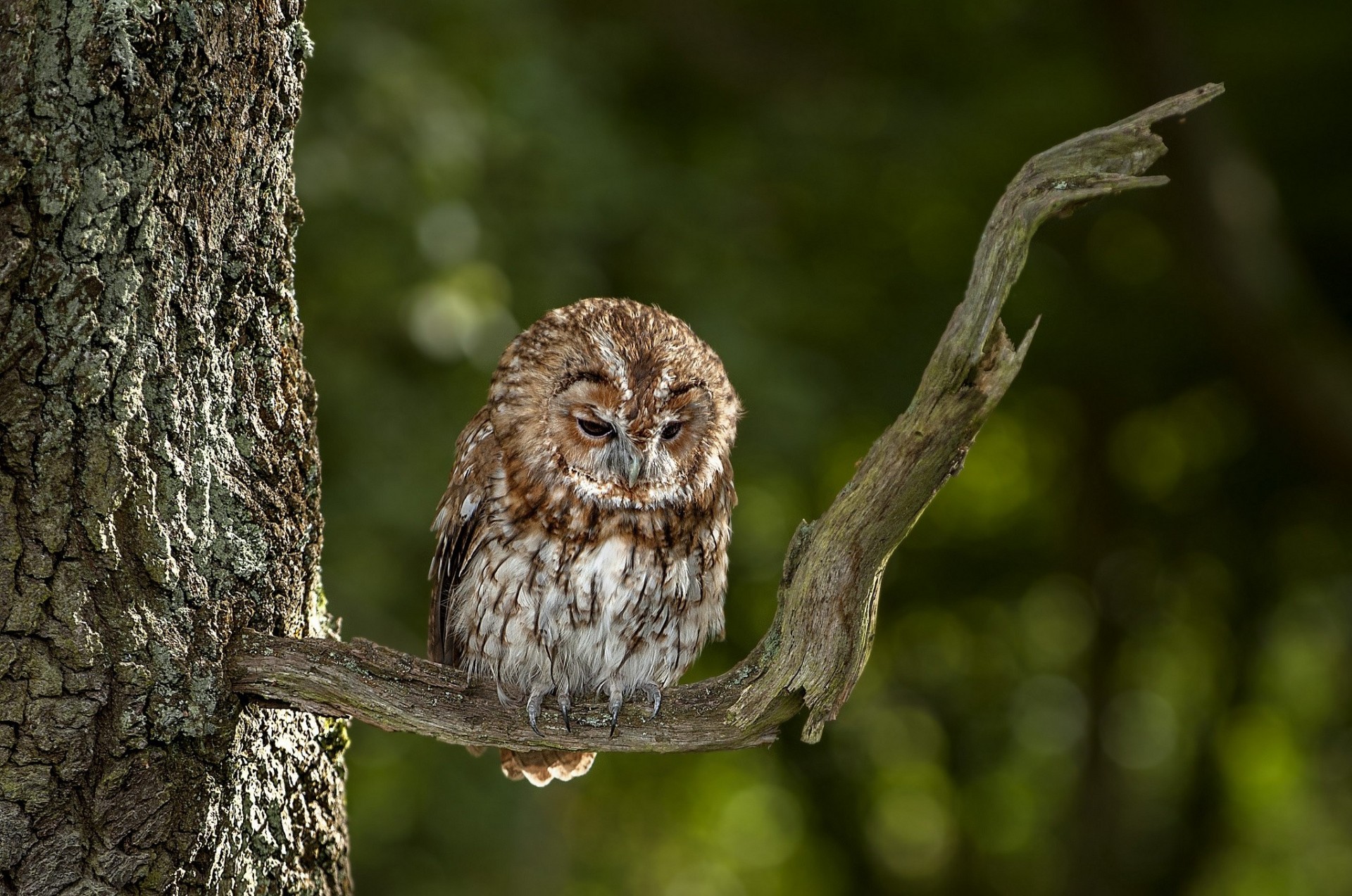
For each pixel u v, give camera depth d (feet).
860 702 66.03
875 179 50.19
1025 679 67.92
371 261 36.17
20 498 13.51
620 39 46.44
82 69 13.17
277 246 15.83
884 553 14.48
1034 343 53.78
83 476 13.70
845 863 69.67
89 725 13.84
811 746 66.49
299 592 16.29
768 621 54.49
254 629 15.39
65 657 13.69
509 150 39.22
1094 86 49.78
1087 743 62.18
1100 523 60.85
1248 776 67.41
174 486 14.35
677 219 43.60
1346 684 63.36
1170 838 67.31
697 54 51.13
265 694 15.25
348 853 18.70
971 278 13.33
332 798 18.10
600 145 41.04
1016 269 13.10
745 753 62.69
